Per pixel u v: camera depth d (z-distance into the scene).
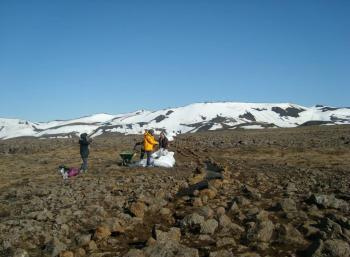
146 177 22.45
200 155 36.44
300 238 10.87
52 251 10.41
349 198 15.70
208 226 11.70
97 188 18.73
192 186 18.45
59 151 42.25
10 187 20.89
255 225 11.32
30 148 45.19
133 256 9.51
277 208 14.08
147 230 12.42
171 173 24.53
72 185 19.86
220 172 22.69
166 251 9.62
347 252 9.48
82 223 12.91
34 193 18.00
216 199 15.90
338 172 23.12
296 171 23.77
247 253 9.98
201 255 10.02
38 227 12.19
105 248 10.88
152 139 27.95
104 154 39.47
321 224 11.67
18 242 11.20
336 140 45.78
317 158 32.09
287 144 43.00
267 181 20.48
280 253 10.10
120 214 13.57
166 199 16.38
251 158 33.53
